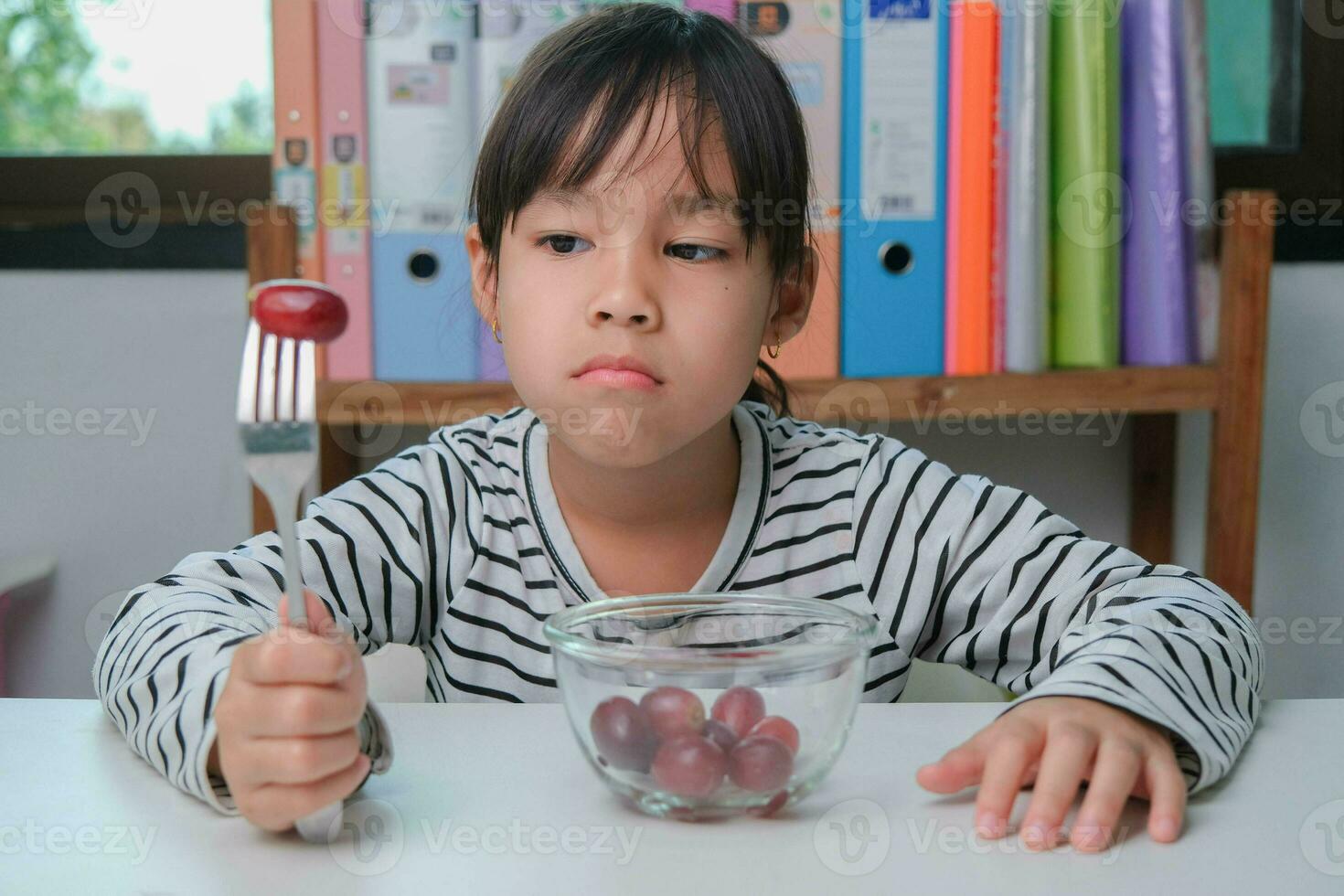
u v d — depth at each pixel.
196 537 1.70
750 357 0.80
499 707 0.64
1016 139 1.31
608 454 0.77
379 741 0.50
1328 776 0.54
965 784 0.49
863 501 0.92
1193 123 1.37
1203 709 0.55
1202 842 0.46
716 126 0.78
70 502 1.69
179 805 0.50
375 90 1.30
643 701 0.47
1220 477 1.34
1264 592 1.72
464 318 1.31
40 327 1.67
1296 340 1.69
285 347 0.45
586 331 0.75
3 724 0.62
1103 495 1.72
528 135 0.79
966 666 0.88
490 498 0.93
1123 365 1.40
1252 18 1.70
